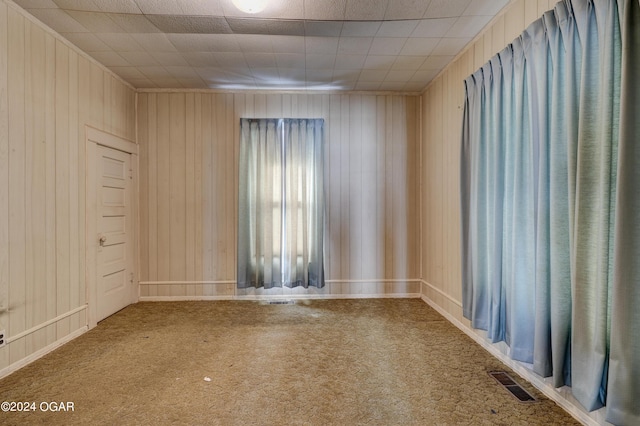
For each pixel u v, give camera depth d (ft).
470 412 6.04
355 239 13.74
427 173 13.11
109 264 11.39
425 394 6.62
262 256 13.47
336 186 13.69
